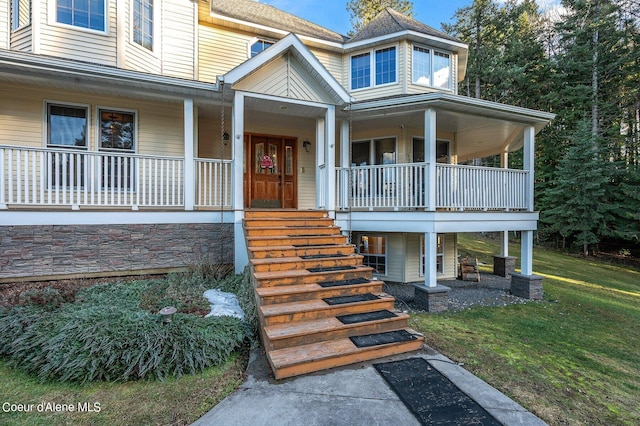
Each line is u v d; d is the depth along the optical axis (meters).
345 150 7.79
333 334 3.80
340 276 4.95
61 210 5.47
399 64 9.72
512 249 16.33
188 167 6.43
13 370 3.43
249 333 4.04
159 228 6.12
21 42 6.62
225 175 6.67
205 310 4.48
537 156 18.45
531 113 7.48
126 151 7.21
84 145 6.87
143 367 3.19
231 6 10.17
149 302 4.57
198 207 6.79
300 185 9.36
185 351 3.41
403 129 9.00
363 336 3.94
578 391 3.42
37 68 5.45
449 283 9.24
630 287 9.69
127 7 7.20
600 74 16.70
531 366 3.94
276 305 4.15
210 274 5.88
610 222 14.66
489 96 20.83
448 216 6.75
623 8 16.36
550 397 3.21
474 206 7.19
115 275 5.81
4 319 3.86
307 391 3.01
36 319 3.87
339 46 10.18
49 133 6.62
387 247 9.48
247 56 9.40
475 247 16.31
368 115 7.57
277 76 6.57
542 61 18.78
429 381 3.23
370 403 2.84
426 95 6.67
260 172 8.93
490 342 4.65
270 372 3.35
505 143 10.59
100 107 6.92
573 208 14.92
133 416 2.72
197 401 2.93
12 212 5.18
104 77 5.82
